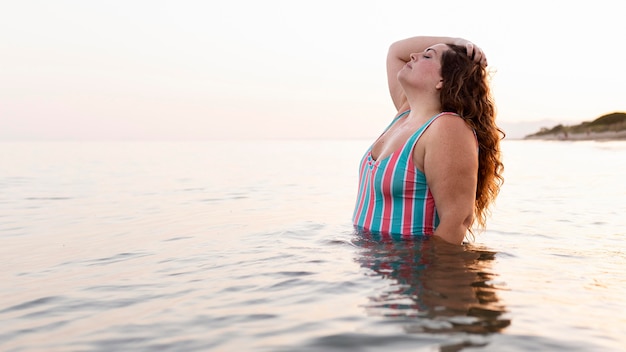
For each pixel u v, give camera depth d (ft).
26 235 13.05
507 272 6.79
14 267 8.89
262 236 10.30
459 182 7.92
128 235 12.26
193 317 5.35
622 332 4.67
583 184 26.48
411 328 4.68
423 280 6.23
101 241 11.52
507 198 19.80
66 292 6.77
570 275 6.83
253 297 5.93
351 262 7.22
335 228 10.66
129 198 23.12
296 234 10.14
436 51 8.59
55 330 5.23
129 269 8.04
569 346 4.30
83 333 5.06
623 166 42.24
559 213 14.96
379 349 4.22
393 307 5.27
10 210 19.22
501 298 5.59
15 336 5.10
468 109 8.29
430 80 8.49
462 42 8.77
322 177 35.47
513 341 4.37
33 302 6.34
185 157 78.13
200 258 8.45
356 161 62.85
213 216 15.70
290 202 19.81
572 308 5.34
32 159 69.97
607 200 18.95
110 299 6.28
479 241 9.68
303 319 5.06
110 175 39.50
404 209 8.52
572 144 116.47
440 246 7.84
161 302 5.99
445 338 4.43
